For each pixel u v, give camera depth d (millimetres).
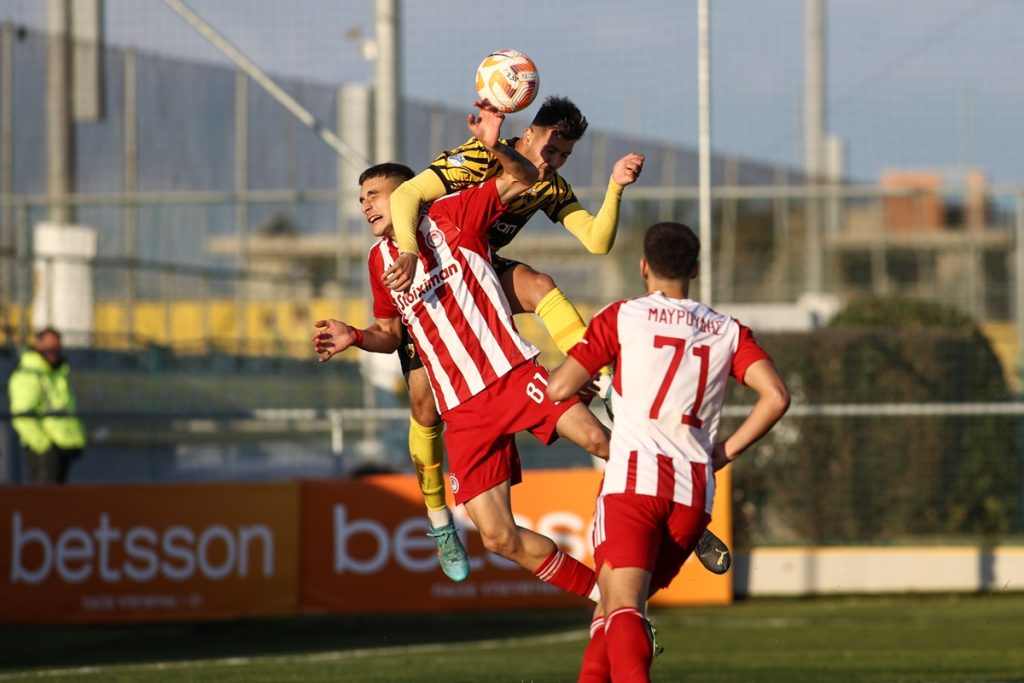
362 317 67500
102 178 63531
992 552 48031
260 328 66750
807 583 47719
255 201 57656
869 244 73125
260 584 43406
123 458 56812
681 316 19047
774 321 61438
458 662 33812
